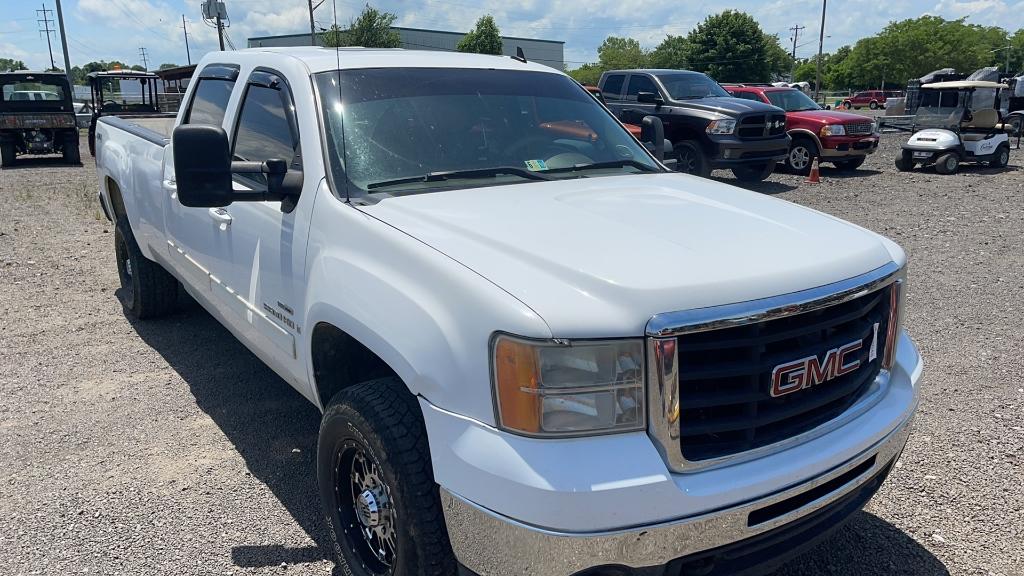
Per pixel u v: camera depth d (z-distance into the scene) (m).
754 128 13.05
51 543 3.22
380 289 2.54
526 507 2.08
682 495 2.14
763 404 2.33
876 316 2.68
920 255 8.40
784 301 2.26
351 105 3.37
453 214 2.76
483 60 4.10
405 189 3.12
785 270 2.36
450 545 2.38
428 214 2.77
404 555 2.45
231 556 3.16
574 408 2.11
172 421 4.37
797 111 16.17
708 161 12.98
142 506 3.51
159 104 20.19
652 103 13.77
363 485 2.76
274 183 3.15
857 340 2.50
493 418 2.18
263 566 3.10
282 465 3.89
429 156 3.33
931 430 4.25
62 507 3.49
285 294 3.21
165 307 6.00
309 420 4.39
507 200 2.98
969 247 8.77
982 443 4.10
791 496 2.32
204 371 5.09
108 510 3.47
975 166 17.42
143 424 4.33
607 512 2.06
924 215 10.89
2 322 6.08
